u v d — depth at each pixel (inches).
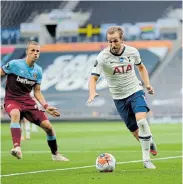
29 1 5093.5
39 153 1429.6
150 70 4343.0
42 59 4621.1
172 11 4960.6
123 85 989.2
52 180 795.4
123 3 5039.4
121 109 1010.7
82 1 5083.7
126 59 976.3
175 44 4490.7
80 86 4320.9
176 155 1280.8
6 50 4793.3
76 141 1924.2
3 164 1111.0
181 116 3695.9
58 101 4247.0
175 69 4318.4
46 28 5059.1
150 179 780.6
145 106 970.7
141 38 4813.0
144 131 952.9
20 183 773.3
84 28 4931.1
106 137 2126.0
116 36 944.9
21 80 1049.5
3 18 5113.2
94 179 791.7
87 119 3833.7
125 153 1389.0
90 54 4613.7
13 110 1021.2
